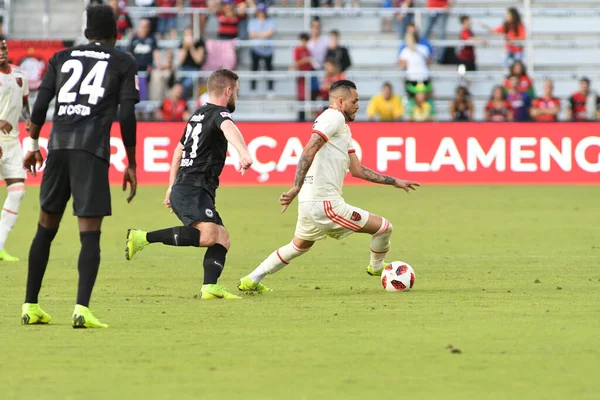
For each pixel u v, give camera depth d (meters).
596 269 35.19
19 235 48.72
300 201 29.84
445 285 31.25
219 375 18.12
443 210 57.94
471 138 75.06
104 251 41.66
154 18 91.25
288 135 75.06
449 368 18.62
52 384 17.47
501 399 16.33
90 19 23.53
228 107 29.03
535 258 38.56
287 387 17.17
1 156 38.25
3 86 39.53
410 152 75.06
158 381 17.67
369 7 98.62
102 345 21.02
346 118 29.89
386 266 30.19
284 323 23.88
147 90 84.56
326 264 37.47
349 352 20.17
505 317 24.66
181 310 26.16
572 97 83.69
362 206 60.19
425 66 86.44
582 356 19.70
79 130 22.62
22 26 94.31
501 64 97.06
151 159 74.19
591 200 63.31
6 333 22.53
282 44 88.69
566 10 96.06
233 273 34.84
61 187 23.06
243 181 74.94
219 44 87.38
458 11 93.75
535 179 75.06
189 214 28.34
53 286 31.42
